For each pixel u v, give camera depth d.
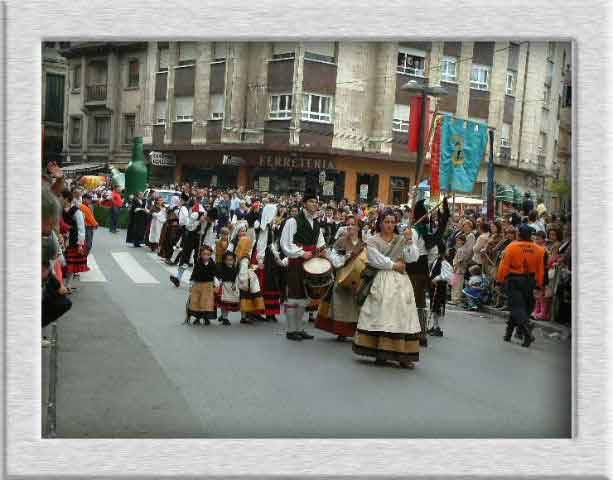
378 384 7.28
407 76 29.52
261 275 11.33
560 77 29.80
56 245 5.02
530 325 10.28
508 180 29.09
